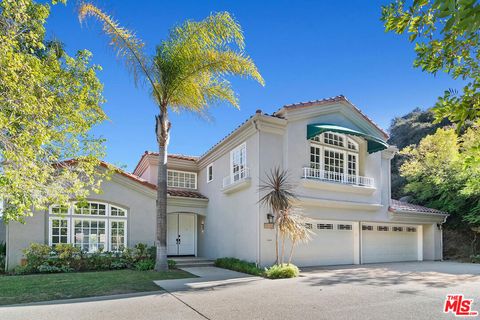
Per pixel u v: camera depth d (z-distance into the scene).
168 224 20.67
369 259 18.56
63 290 10.27
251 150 16.12
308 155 16.48
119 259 15.54
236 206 17.20
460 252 22.45
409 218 20.05
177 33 14.41
